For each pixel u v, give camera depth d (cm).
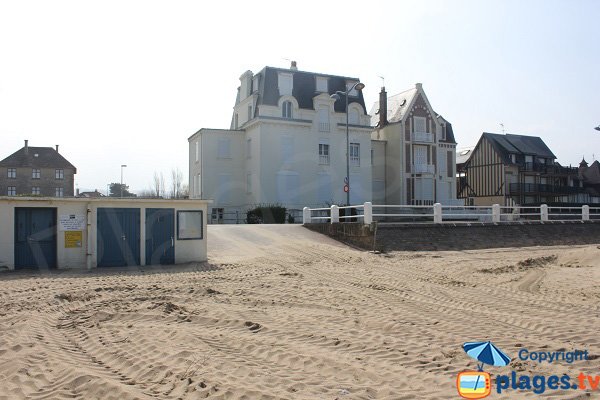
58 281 1219
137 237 1562
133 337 681
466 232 2294
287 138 3866
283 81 3972
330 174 4000
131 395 471
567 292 1033
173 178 5047
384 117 4675
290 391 476
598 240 2658
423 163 4544
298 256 1744
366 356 584
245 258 1708
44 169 7238
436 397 457
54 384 512
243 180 4081
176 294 1018
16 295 1023
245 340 655
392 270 1428
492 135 5722
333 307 880
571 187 5997
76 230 1495
